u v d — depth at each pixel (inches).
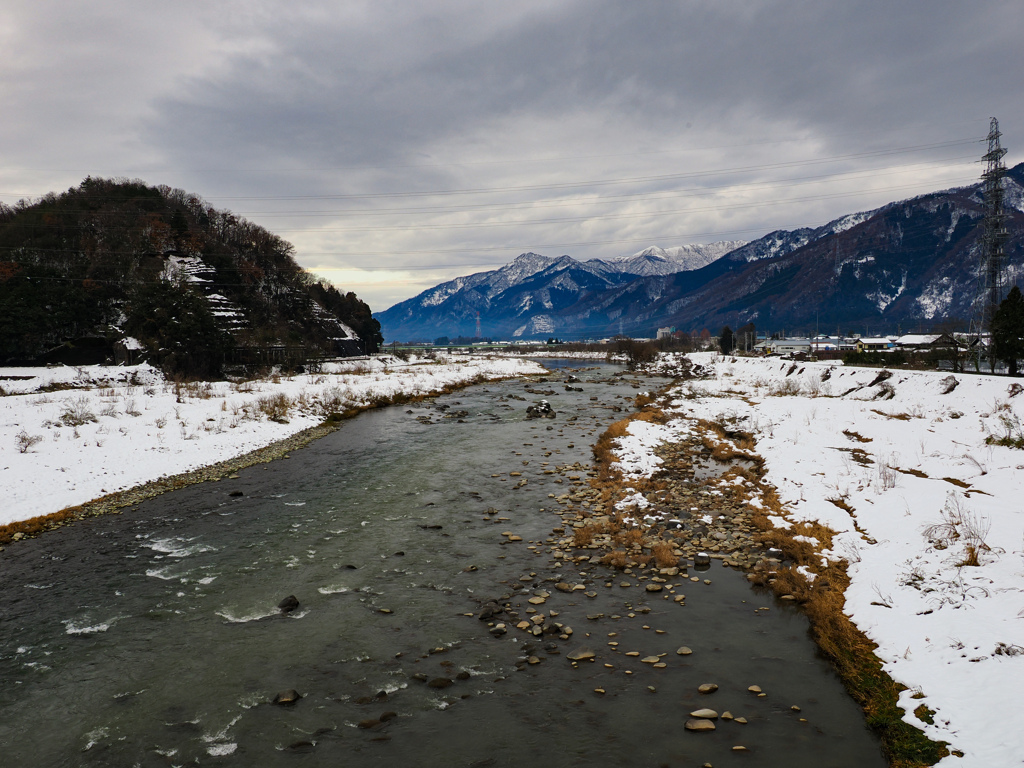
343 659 415.5
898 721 319.9
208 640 445.1
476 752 317.1
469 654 419.2
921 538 533.3
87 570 584.7
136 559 613.0
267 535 683.4
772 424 1262.3
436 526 703.7
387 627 460.4
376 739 330.0
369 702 364.8
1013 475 676.1
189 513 773.3
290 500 830.5
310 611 489.7
